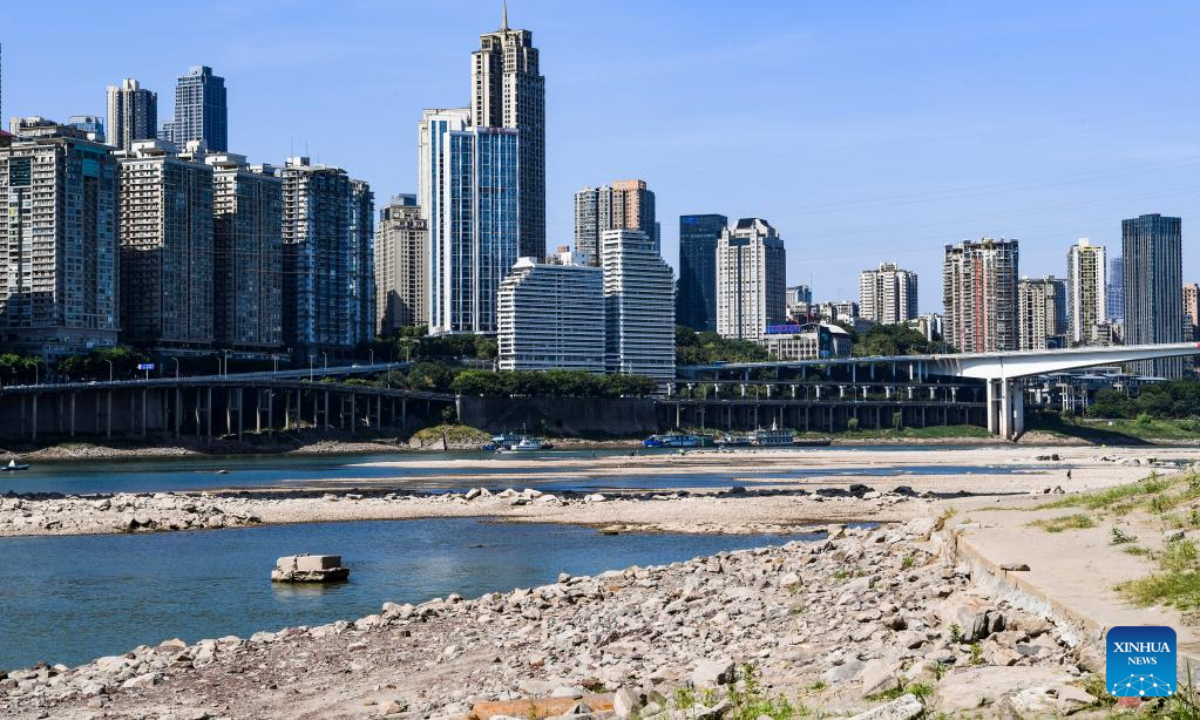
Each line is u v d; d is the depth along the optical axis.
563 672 45.66
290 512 143.12
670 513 139.50
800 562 70.56
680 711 34.53
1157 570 43.38
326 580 87.12
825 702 34.00
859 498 155.88
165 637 67.44
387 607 67.94
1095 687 29.86
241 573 92.25
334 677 50.81
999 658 35.31
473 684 46.16
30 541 115.50
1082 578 43.50
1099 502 69.12
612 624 56.22
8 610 76.12
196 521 129.75
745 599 58.44
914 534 72.88
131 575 91.44
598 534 119.69
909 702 29.34
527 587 83.88
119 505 144.50
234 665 54.25
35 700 48.59
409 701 43.66
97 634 68.50
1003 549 52.31
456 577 89.25
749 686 37.91
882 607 48.19
